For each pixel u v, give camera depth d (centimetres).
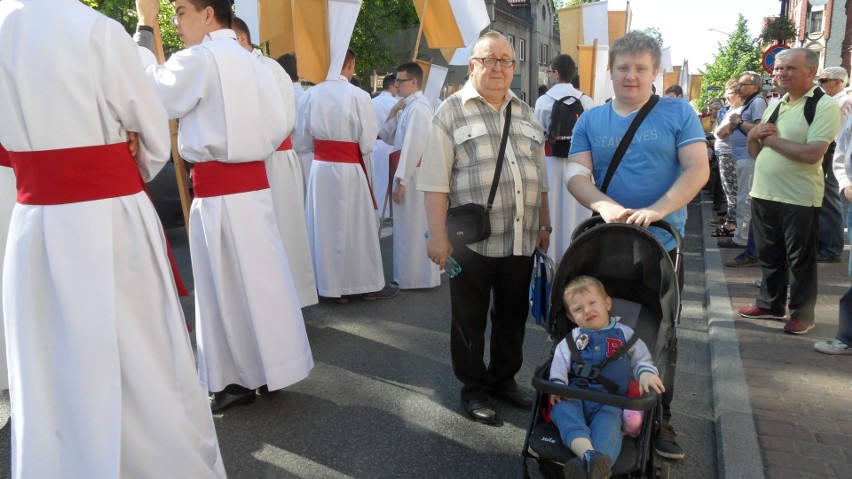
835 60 3475
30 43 226
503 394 386
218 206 350
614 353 267
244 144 345
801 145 450
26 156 233
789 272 489
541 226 374
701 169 298
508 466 322
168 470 256
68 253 235
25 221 236
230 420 365
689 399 397
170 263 277
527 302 368
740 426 343
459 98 345
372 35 2394
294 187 499
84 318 236
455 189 342
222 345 370
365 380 419
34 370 238
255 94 347
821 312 530
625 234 286
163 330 259
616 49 314
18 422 241
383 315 549
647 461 249
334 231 564
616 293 300
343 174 556
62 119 230
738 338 475
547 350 473
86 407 238
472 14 646
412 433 353
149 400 251
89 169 236
